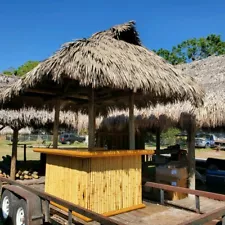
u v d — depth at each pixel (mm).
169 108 7324
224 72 8617
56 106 5535
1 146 26781
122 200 4312
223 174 8453
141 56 4707
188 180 6988
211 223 3807
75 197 4094
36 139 32500
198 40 39406
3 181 5613
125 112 8984
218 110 6547
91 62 3578
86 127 10414
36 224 4105
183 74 5098
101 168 4082
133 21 5133
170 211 4375
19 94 4762
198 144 26953
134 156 4617
